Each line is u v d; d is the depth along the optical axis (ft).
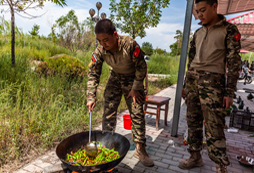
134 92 7.57
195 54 7.52
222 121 6.61
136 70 7.34
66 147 5.73
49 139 9.53
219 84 6.59
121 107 16.66
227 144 10.94
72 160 5.42
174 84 38.09
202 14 6.53
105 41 6.15
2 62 15.75
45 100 12.59
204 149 10.05
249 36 28.25
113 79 8.38
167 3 26.18
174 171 8.00
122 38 6.97
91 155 5.56
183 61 10.94
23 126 9.68
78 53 39.17
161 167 8.27
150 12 26.94
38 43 38.68
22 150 8.62
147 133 12.16
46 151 9.03
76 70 18.71
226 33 6.33
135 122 8.28
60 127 10.50
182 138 11.51
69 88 16.22
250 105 20.76
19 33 30.78
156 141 10.96
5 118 9.42
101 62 7.72
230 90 6.26
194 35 7.68
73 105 13.84
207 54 6.72
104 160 5.51
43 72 17.33
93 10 25.20
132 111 8.27
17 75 14.21
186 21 10.70
